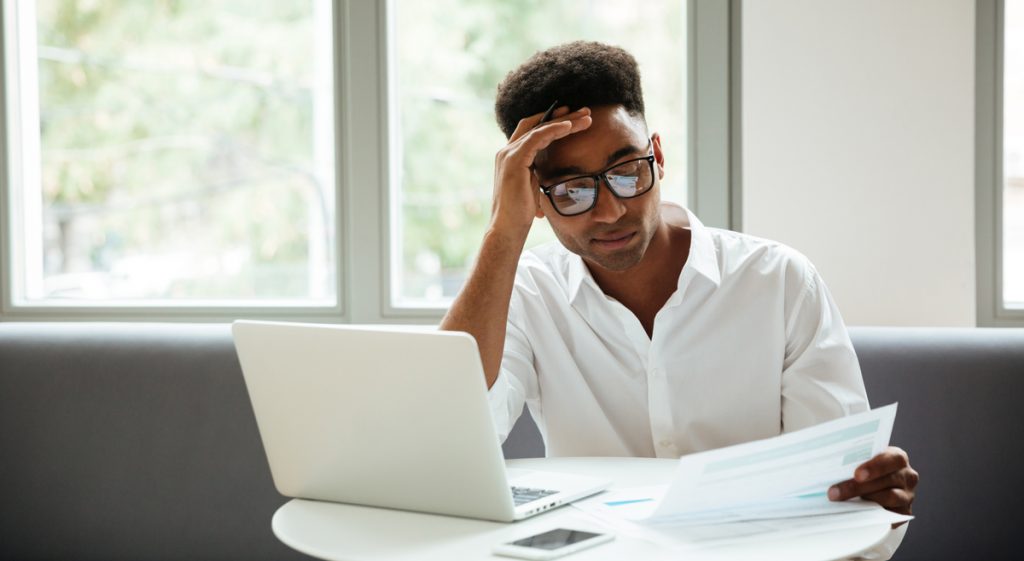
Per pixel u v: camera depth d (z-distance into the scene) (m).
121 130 2.57
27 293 2.55
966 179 2.11
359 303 2.40
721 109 2.23
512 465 1.38
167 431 2.08
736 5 2.22
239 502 2.05
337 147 2.41
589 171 1.31
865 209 2.14
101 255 2.59
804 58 2.15
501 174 1.36
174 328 2.16
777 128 2.17
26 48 2.56
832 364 1.46
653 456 1.56
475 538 1.03
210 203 2.56
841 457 1.04
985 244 2.16
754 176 2.18
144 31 2.56
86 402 2.11
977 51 2.14
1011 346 1.84
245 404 2.07
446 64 2.44
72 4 2.57
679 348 1.51
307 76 2.50
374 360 1.07
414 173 2.45
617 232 1.33
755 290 1.50
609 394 1.56
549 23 2.40
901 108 2.12
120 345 2.13
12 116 2.49
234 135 2.54
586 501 1.17
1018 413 1.81
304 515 1.14
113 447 2.10
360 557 0.98
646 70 2.34
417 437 1.08
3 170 2.47
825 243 2.16
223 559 2.05
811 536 1.00
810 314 1.49
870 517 1.05
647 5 2.34
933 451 1.84
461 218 2.46
